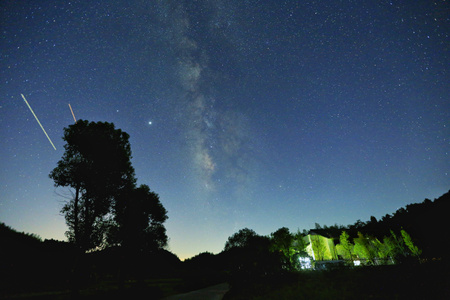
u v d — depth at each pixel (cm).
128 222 2716
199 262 6931
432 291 1135
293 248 3716
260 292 1462
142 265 2825
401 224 4625
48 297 1405
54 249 2462
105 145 2623
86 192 2394
